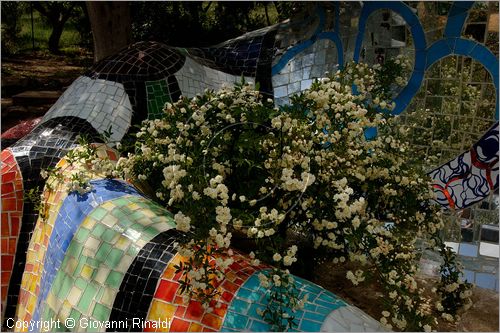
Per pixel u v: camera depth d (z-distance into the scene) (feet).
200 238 6.99
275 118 8.03
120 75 12.68
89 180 9.53
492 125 10.35
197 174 7.47
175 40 26.58
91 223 8.56
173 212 9.53
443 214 11.09
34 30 44.01
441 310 9.44
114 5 18.35
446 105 10.91
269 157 8.16
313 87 9.02
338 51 13.05
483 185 10.61
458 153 10.84
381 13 11.81
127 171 9.65
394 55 11.63
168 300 7.10
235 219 7.30
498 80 10.18
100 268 7.89
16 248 10.03
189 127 8.60
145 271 7.49
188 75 13.35
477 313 9.90
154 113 12.52
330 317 6.79
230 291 7.07
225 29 27.32
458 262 10.41
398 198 9.51
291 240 10.14
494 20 10.18
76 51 39.58
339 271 11.00
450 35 10.73
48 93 27.43
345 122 8.95
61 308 8.05
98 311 7.53
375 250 8.41
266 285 6.89
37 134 11.35
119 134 11.91
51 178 10.16
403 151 9.89
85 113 11.93
